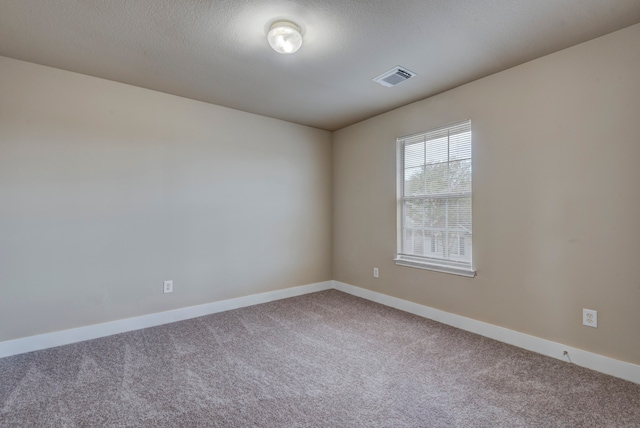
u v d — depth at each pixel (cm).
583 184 214
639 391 185
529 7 178
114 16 187
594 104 209
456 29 200
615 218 202
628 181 196
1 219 233
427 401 177
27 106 243
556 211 227
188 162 320
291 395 183
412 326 294
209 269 333
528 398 179
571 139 220
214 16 187
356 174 405
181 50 227
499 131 259
